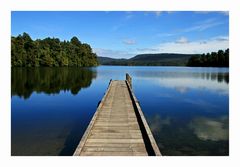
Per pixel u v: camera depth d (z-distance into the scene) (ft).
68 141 22.76
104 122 22.71
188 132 26.30
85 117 32.32
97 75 113.70
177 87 66.28
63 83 72.02
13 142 22.21
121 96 38.45
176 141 23.59
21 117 31.83
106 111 27.30
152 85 71.10
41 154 19.80
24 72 108.88
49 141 22.81
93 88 63.21
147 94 53.57
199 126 28.53
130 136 18.92
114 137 18.67
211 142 23.36
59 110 36.32
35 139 23.17
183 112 35.99
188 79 92.63
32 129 26.45
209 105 41.34
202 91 58.29
